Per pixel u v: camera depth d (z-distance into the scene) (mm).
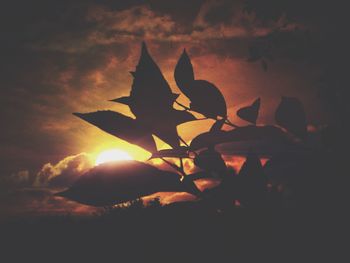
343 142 181
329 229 167
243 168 177
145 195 164
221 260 161
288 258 161
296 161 179
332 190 174
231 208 172
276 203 172
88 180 161
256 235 165
